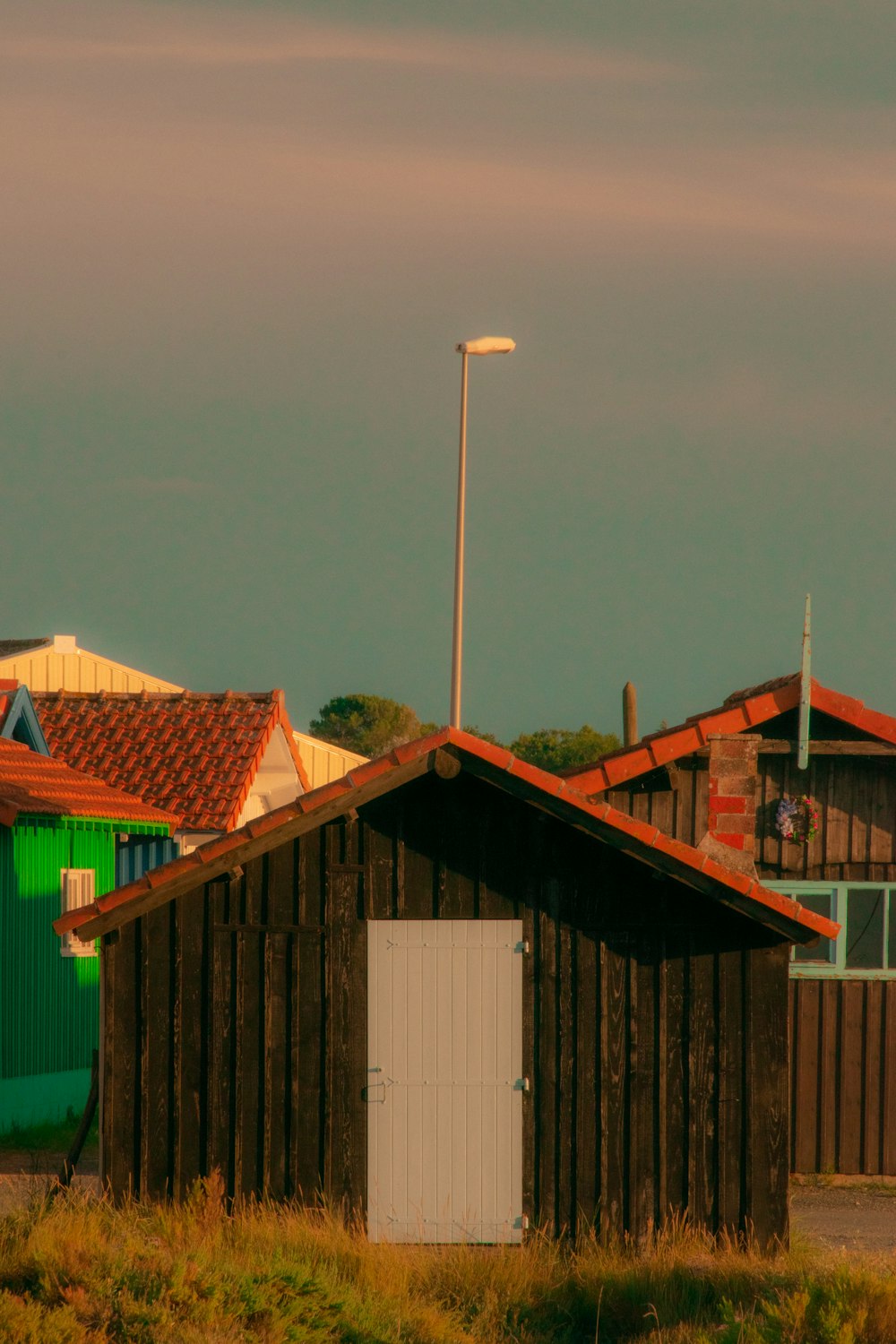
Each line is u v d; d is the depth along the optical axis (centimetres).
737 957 5672
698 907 5688
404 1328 4562
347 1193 5659
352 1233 5566
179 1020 5731
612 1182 5628
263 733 11331
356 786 5631
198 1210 5478
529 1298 4975
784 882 7094
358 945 5734
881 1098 6956
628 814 7075
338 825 5769
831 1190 6806
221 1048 5725
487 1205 5644
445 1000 5716
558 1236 5619
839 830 7100
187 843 10362
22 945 7975
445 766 5638
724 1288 4966
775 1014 5650
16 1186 6159
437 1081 5697
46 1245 4538
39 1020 8106
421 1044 5709
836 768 7125
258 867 5778
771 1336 4253
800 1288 4728
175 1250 4816
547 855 5731
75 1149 5734
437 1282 5088
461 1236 5634
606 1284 5012
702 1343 4247
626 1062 5669
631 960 5691
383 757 5625
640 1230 5597
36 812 7888
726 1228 5584
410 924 5734
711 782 6359
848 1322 4244
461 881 5738
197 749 11212
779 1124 5616
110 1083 5716
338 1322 4488
